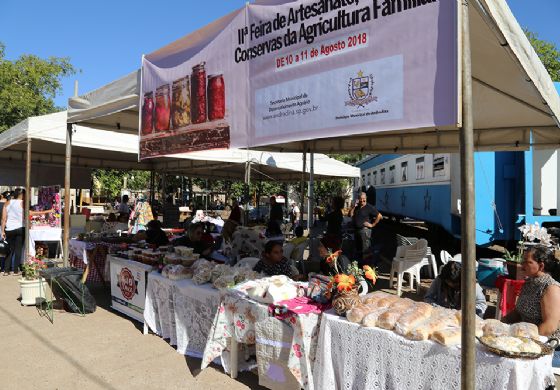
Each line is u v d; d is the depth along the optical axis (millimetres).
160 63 4703
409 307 2957
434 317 2789
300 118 3203
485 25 2904
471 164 2270
